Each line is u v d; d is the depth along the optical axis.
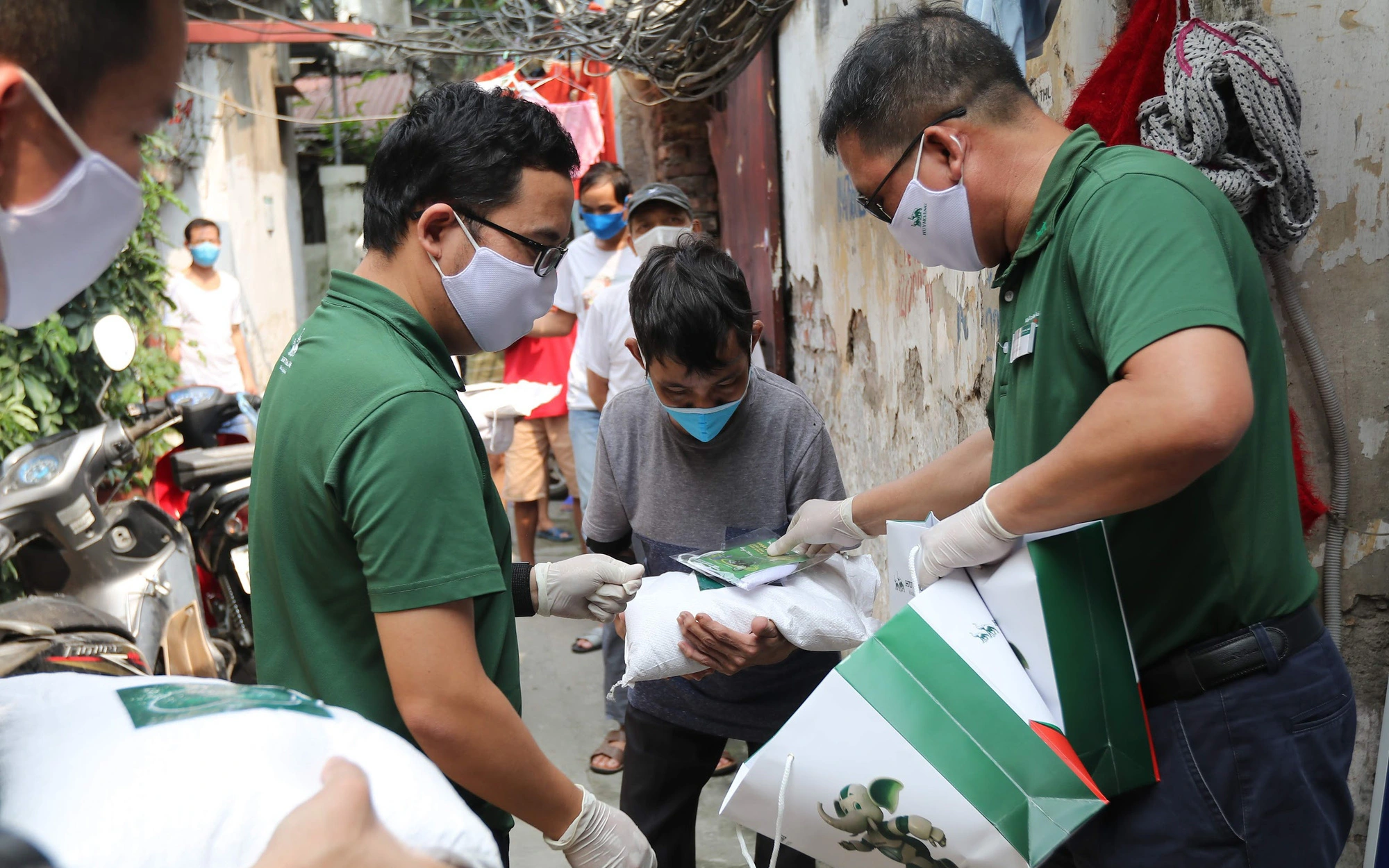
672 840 2.26
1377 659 1.99
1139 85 1.93
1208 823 1.40
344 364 1.32
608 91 8.93
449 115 1.42
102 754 0.73
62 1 0.80
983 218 1.55
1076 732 1.36
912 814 1.31
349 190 12.93
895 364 3.74
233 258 8.21
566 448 5.62
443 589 1.27
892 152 1.55
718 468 2.23
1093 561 1.37
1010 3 2.09
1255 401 1.40
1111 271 1.30
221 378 6.57
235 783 0.71
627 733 2.30
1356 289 1.90
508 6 4.41
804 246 5.05
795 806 1.36
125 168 0.90
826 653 2.22
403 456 1.26
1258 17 1.91
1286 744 1.39
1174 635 1.43
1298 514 1.47
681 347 1.97
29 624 2.52
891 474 3.86
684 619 1.92
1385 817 1.70
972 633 1.38
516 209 1.43
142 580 3.12
